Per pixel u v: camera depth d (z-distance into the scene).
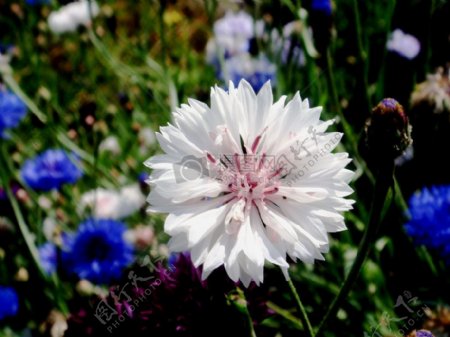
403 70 0.23
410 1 0.22
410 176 0.21
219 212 0.12
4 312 0.20
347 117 0.22
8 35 0.35
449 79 0.21
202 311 0.14
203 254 0.12
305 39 0.21
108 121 0.27
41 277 0.20
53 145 0.27
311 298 0.20
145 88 0.25
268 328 0.19
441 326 0.16
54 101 0.28
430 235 0.16
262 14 0.26
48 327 0.20
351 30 0.25
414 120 0.21
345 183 0.12
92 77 0.29
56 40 0.33
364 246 0.13
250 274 0.11
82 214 0.23
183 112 0.13
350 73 0.25
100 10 0.30
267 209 0.12
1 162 0.22
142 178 0.23
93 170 0.23
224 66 0.22
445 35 0.24
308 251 0.12
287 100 0.22
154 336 0.14
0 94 0.24
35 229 0.23
